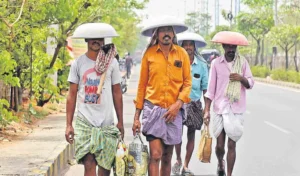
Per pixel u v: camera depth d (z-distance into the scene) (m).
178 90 10.54
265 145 18.17
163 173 10.98
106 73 10.00
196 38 13.12
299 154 16.66
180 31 10.81
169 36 10.41
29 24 20.27
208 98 12.37
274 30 67.12
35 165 12.62
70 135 10.14
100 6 26.86
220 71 12.22
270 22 79.50
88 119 9.98
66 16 20.58
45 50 27.00
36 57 23.56
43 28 22.09
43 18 20.05
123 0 32.44
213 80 12.31
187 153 13.48
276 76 64.25
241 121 12.20
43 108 24.47
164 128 10.48
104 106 10.02
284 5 73.06
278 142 18.78
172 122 10.55
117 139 10.17
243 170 14.45
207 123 12.50
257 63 86.06
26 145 15.29
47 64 23.69
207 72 13.35
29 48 23.20
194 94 13.27
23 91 26.03
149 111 10.49
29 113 20.91
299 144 18.42
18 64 21.61
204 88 13.33
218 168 12.81
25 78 23.55
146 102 10.58
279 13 76.38
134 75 79.31
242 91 12.26
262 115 26.97
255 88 50.72
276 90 47.81
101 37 9.82
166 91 10.48
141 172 10.12
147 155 10.22
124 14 66.69
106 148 10.05
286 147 17.83
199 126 13.33
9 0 18.03
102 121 10.01
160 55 10.51
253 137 19.83
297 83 56.03
